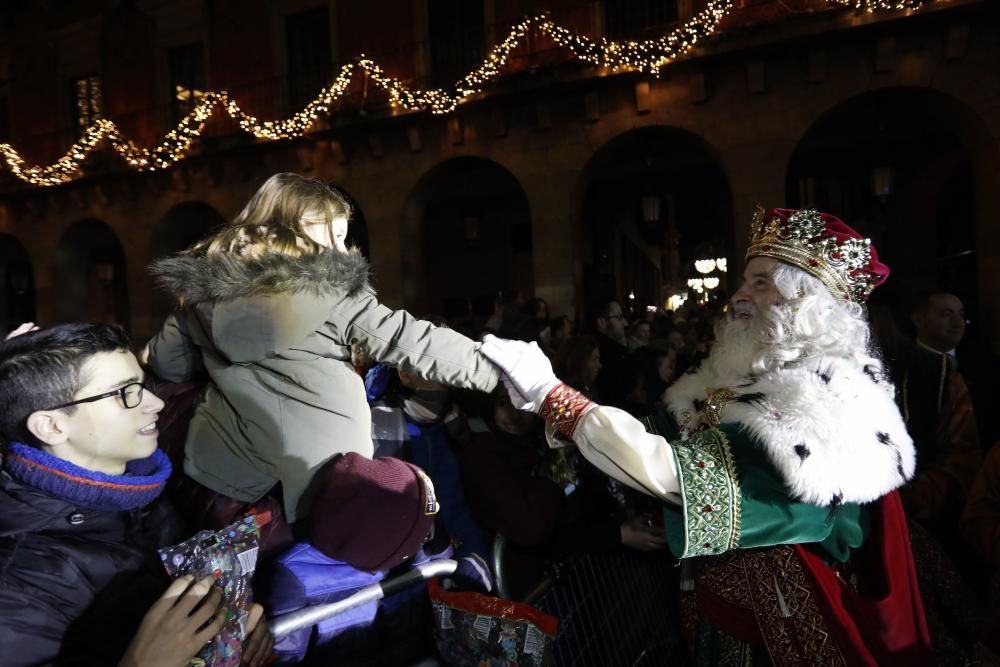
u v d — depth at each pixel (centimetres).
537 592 167
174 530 133
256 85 1234
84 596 108
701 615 156
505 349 140
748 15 899
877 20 805
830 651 125
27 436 112
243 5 1246
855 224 1290
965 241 1148
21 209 1432
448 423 191
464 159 1077
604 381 364
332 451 133
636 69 920
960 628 187
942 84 812
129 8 1349
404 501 127
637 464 121
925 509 230
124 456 117
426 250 1451
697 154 1166
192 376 157
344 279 137
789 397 120
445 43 1111
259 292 128
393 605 164
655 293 2320
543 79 974
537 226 1014
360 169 1132
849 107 889
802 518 119
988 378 301
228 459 131
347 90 1155
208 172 1238
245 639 121
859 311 134
